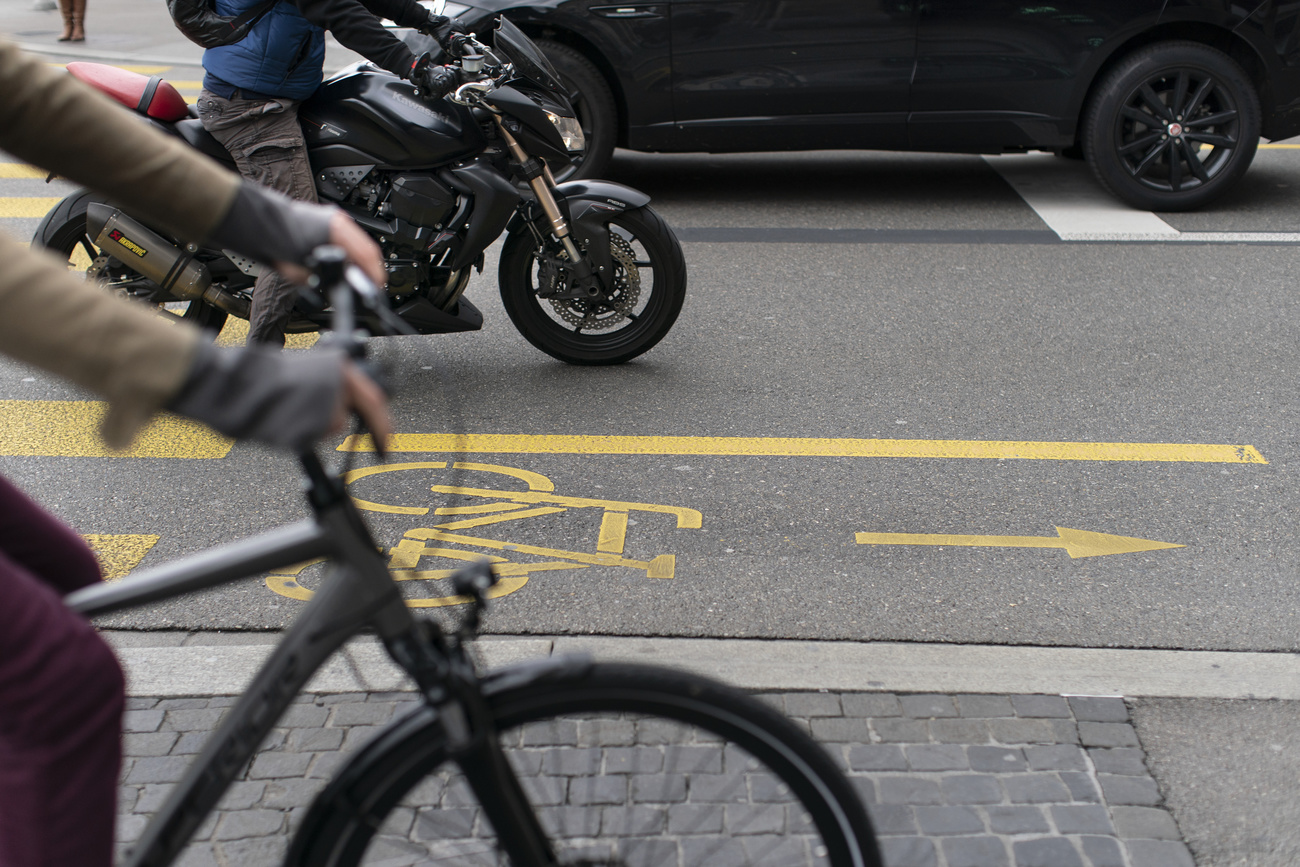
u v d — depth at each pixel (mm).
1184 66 6934
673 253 4852
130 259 4512
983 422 4520
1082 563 3529
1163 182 7316
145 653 3088
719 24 7043
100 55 12312
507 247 4902
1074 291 5938
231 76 4219
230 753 1631
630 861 1878
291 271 1669
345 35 4145
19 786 1501
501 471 4168
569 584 3430
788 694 2887
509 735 1849
